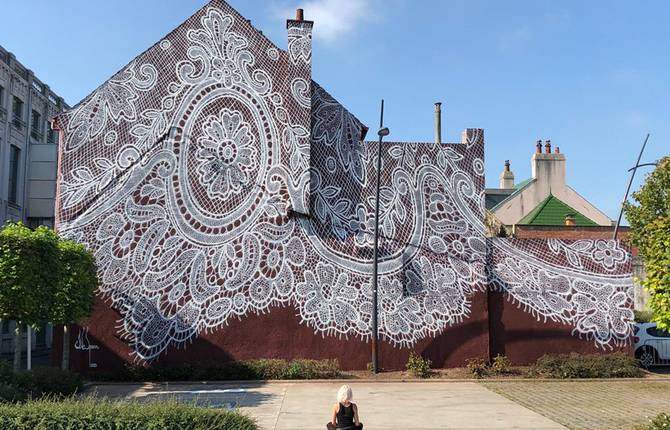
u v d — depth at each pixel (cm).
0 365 1264
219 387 1612
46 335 3550
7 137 3133
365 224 1958
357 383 1700
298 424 1128
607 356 1875
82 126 1853
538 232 3509
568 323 1966
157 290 1811
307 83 1989
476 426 1117
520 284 1980
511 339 1952
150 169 1861
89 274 1549
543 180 4422
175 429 780
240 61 1973
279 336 1845
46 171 3422
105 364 1761
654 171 2022
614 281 1991
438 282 1942
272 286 1866
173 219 1850
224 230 1872
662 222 803
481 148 2047
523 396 1478
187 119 1911
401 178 1995
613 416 1210
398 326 1900
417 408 1308
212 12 1986
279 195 1911
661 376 1853
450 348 1909
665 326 803
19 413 797
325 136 1997
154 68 1922
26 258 1282
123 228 1820
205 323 1819
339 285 1895
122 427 773
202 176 1888
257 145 1933
